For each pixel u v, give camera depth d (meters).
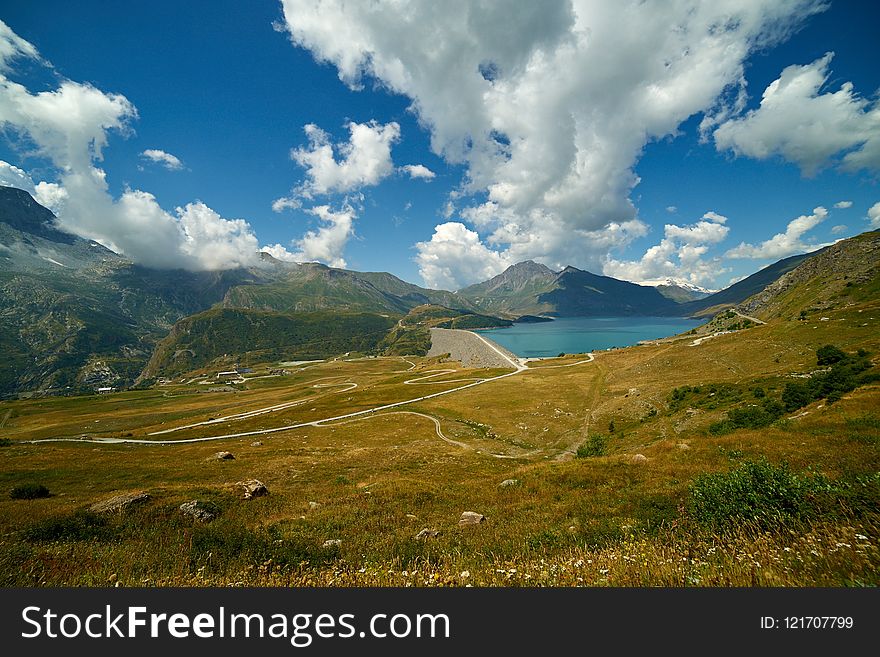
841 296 163.75
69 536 15.20
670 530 10.80
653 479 19.36
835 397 34.22
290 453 56.75
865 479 10.29
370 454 50.38
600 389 120.50
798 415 34.34
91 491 35.00
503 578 8.42
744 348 105.94
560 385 135.38
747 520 9.56
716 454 22.31
